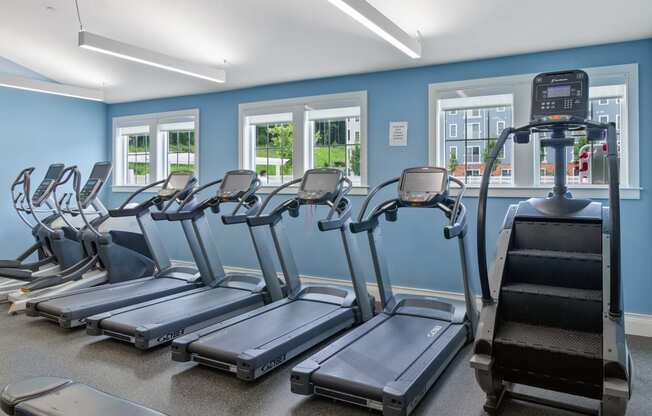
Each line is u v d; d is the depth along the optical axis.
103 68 5.84
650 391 2.86
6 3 4.54
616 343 2.23
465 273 3.58
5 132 6.13
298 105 5.50
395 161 4.93
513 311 2.67
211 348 3.10
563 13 3.56
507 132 2.75
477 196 4.53
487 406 2.59
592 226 2.77
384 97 4.97
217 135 6.16
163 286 4.84
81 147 6.94
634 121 3.88
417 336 3.26
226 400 2.77
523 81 4.30
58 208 5.11
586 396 2.39
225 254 6.15
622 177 4.00
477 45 4.17
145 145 6.99
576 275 2.68
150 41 4.89
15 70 6.05
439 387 2.94
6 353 3.50
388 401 2.41
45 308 4.14
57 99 6.64
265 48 4.76
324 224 3.61
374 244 3.82
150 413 1.37
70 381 1.58
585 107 2.75
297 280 4.43
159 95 6.51
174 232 6.60
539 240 2.88
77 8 4.51
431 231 4.79
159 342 3.54
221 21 4.39
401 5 3.68
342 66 4.93
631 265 3.94
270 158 5.86
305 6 3.99
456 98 4.62
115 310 3.99
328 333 3.70
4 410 1.45
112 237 5.52
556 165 3.02
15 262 5.41
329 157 5.40
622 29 3.73
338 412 2.63
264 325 3.55
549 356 2.37
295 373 2.69
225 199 4.62
